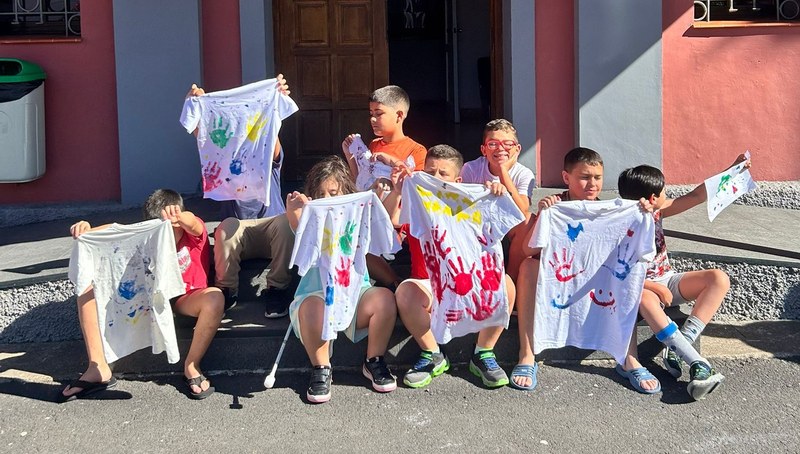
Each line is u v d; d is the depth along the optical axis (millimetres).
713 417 4277
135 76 6902
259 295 5301
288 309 5004
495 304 4582
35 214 6965
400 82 13789
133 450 4035
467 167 5188
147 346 4660
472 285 4578
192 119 5113
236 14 7012
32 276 5316
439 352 4742
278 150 5336
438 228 4570
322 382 4488
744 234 5895
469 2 11641
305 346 4543
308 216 4445
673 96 7133
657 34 6953
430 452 3975
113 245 4469
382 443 4062
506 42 7406
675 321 4848
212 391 4598
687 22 7059
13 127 6727
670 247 5660
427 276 4820
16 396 4590
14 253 5934
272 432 4176
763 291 5496
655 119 7031
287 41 7766
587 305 4656
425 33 13695
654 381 4562
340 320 4473
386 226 4504
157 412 4402
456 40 11664
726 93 7152
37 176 6887
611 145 7051
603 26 6941
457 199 4547
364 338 4828
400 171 4621
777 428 4156
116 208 7012
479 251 4566
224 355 4832
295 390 4621
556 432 4141
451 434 4133
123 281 4531
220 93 5129
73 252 4434
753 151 7207
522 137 7176
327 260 4449
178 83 6910
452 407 4410
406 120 11844
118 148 7090
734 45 7113
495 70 7867
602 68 6977
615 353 4605
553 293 4637
